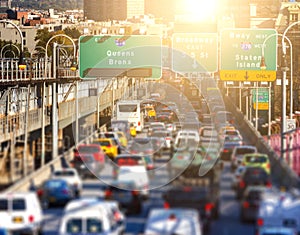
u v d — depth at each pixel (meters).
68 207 68.69
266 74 188.62
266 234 66.31
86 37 189.25
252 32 188.00
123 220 75.12
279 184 100.19
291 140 155.12
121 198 86.50
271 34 187.88
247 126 196.75
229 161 136.25
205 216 78.44
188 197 81.94
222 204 90.38
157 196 96.75
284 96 169.50
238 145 145.75
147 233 63.12
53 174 100.31
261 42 188.12
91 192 98.88
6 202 73.62
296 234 68.88
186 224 63.41
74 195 94.62
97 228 66.81
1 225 73.12
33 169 122.12
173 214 64.56
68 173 98.94
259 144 153.12
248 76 188.75
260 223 71.12
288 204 71.38
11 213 73.31
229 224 80.75
